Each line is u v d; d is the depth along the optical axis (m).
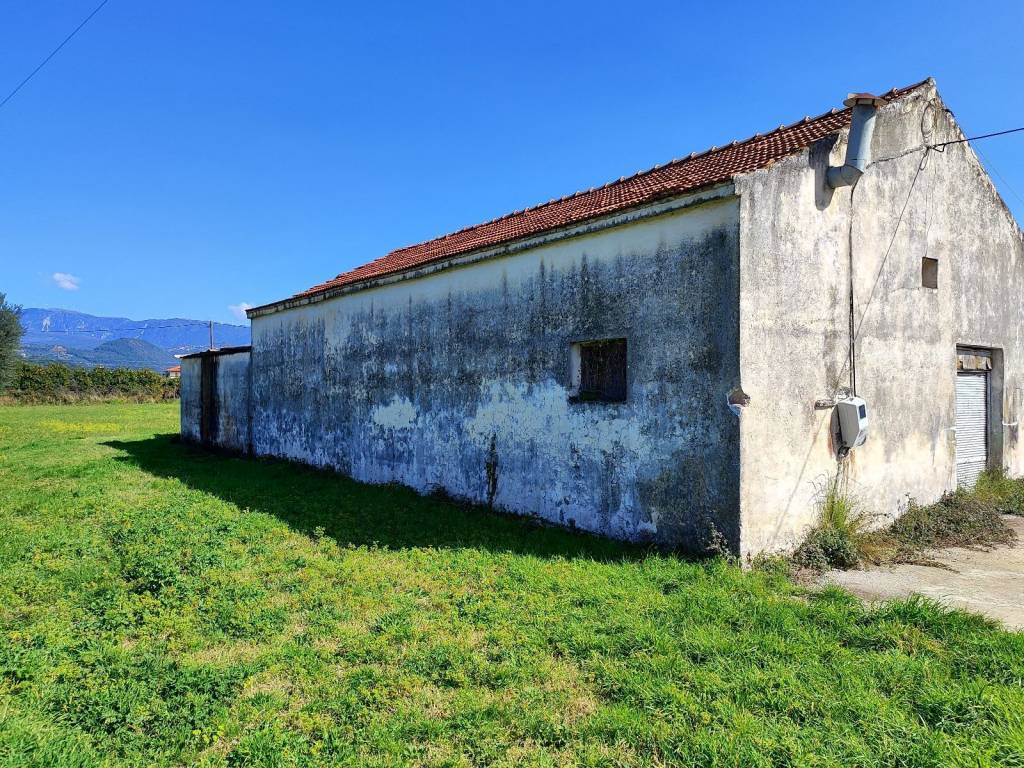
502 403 9.03
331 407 13.21
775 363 6.52
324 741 3.41
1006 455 10.35
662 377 6.86
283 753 3.26
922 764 3.03
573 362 8.05
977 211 9.77
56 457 15.92
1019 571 6.39
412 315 10.87
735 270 6.18
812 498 6.95
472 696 3.80
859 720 3.41
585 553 6.84
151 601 5.47
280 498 10.31
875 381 7.85
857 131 7.00
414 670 4.18
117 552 7.06
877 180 7.93
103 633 4.88
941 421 8.93
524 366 8.66
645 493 7.04
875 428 7.83
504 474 8.98
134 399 49.69
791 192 6.75
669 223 6.83
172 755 3.31
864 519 7.48
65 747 3.29
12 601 5.48
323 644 4.66
